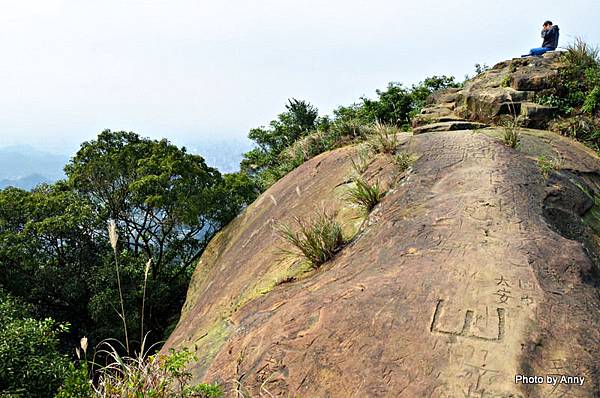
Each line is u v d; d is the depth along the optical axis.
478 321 2.65
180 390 2.73
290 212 6.46
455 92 10.10
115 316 11.22
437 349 2.52
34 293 11.28
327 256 4.48
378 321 2.85
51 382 5.73
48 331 6.43
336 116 14.41
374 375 2.49
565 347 2.43
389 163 5.78
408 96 11.66
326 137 10.42
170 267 14.55
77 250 12.14
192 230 13.94
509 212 3.89
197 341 4.36
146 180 12.38
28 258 10.98
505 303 2.75
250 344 3.33
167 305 13.35
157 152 13.73
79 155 13.67
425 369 2.42
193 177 13.44
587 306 2.75
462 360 2.41
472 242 3.47
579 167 5.54
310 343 2.93
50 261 11.79
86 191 13.28
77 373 2.97
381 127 6.76
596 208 4.84
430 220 3.96
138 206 13.31
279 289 4.31
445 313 2.76
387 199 4.87
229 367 3.23
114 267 11.65
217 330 4.28
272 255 5.37
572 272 3.05
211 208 13.24
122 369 2.79
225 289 5.63
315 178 7.18
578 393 2.16
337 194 5.77
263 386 2.81
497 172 4.73
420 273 3.21
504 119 7.65
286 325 3.23
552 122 7.50
